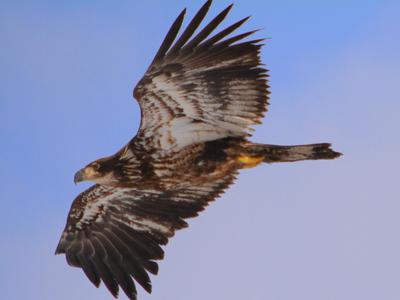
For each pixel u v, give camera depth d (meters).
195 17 15.83
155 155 17.00
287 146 16.55
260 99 16.03
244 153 16.70
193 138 16.78
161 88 16.03
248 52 15.85
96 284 18.38
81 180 17.23
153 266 18.34
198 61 15.90
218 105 16.23
